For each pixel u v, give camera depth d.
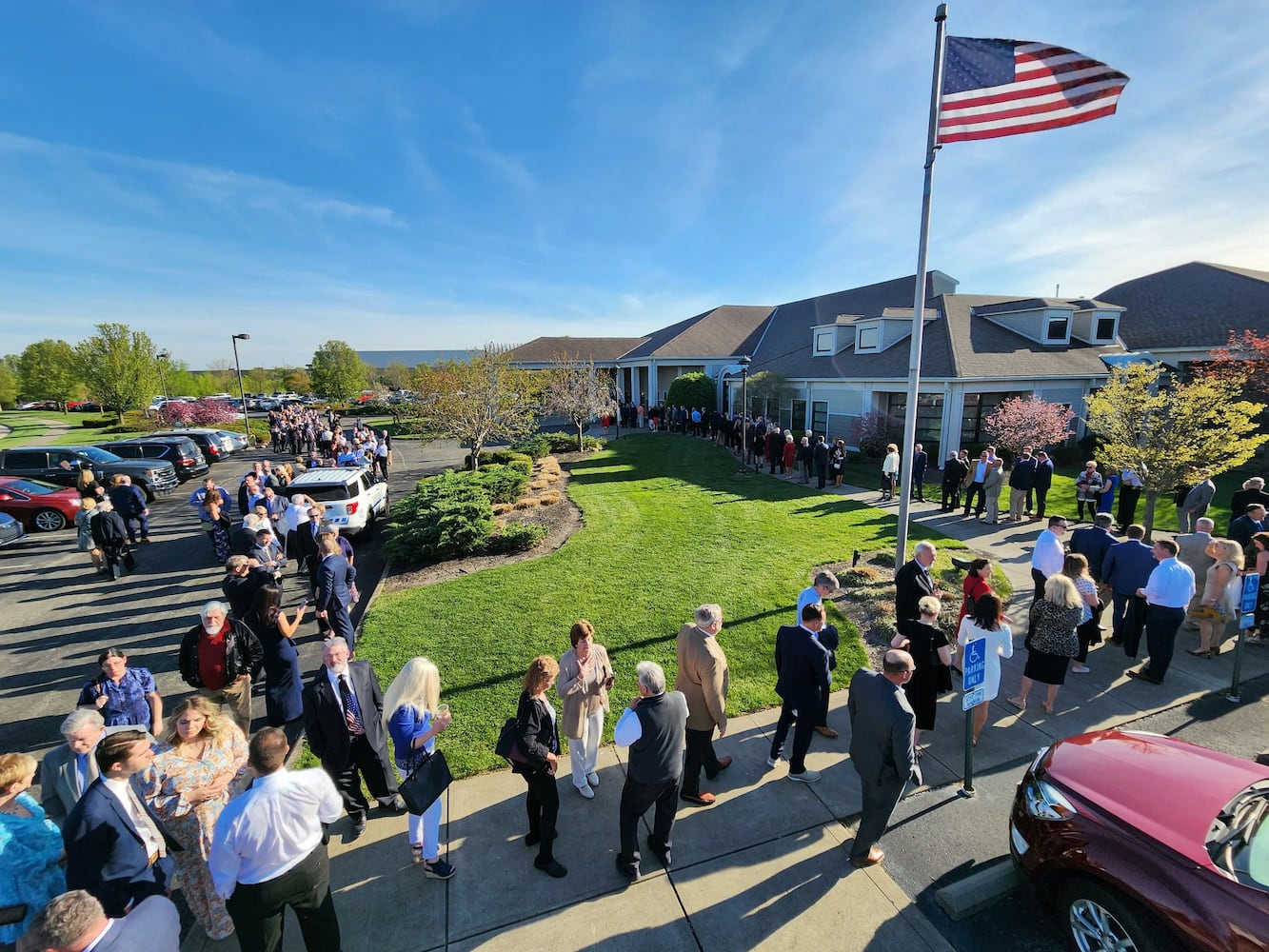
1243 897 2.98
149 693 5.15
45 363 60.47
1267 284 23.11
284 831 3.11
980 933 3.75
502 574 10.21
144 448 20.53
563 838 4.58
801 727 5.00
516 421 19.78
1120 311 22.80
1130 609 7.02
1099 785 3.80
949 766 5.34
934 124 7.29
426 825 4.09
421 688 4.05
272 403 58.97
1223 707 6.14
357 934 3.78
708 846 4.46
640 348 40.12
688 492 16.70
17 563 12.07
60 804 4.21
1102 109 6.87
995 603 5.29
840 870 4.24
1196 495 10.92
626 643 7.58
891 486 15.71
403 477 21.86
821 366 26.38
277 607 5.88
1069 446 20.39
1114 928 3.39
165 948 2.77
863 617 8.20
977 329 22.47
